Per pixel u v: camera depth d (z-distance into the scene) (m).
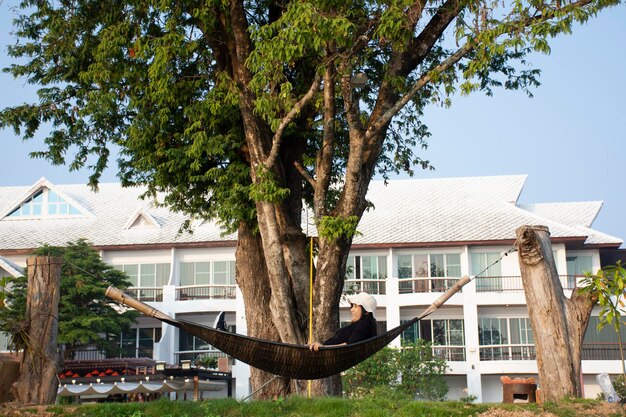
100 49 16.75
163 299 41.25
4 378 11.95
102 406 11.20
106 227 44.97
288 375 10.15
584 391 39.69
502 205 44.75
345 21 12.55
